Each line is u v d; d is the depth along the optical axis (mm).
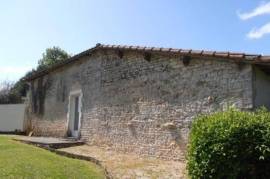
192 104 9953
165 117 10711
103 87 13461
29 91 18750
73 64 15617
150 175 8211
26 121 18578
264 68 8859
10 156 9586
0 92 33344
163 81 10953
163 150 10594
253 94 8523
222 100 9180
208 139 6754
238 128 6488
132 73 12188
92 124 13734
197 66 9992
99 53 13969
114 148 12367
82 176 7742
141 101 11633
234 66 9039
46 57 33938
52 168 8289
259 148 6242
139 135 11484
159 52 10844
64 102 15781
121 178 7852
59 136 15641
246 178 6336
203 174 6695
